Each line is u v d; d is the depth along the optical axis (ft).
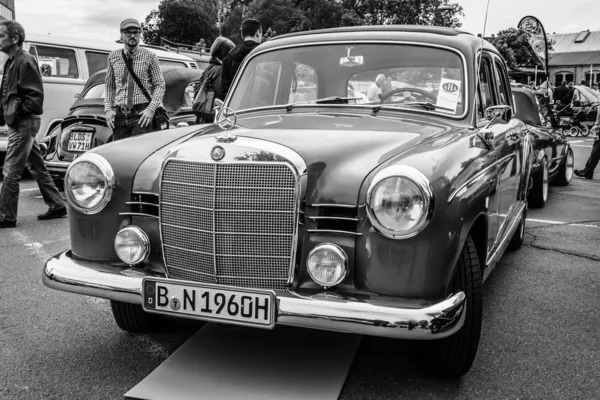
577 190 30.66
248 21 21.24
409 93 11.95
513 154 13.64
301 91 12.67
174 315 8.84
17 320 12.12
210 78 22.15
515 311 13.17
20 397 9.12
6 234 18.90
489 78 13.10
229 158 8.70
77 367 10.12
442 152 8.82
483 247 10.33
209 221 8.88
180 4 168.86
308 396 9.03
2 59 29.45
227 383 9.39
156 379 9.48
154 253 9.63
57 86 30.12
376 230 8.09
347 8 157.38
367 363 10.32
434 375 9.87
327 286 8.38
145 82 19.39
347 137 9.46
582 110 65.57
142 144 10.15
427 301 8.09
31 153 20.43
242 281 8.92
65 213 21.45
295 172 8.47
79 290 9.35
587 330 12.11
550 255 17.88
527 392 9.52
